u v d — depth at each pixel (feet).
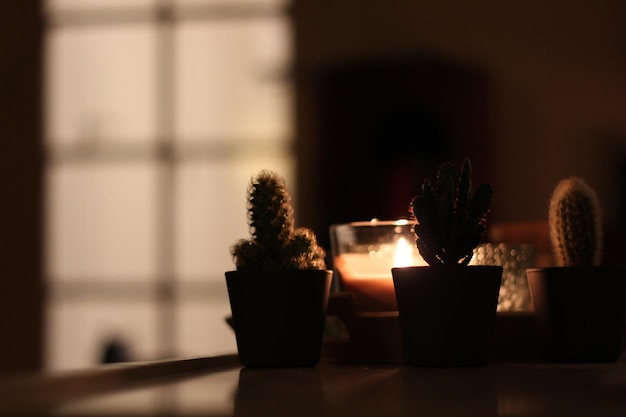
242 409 1.33
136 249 13.44
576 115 12.65
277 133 13.14
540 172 12.62
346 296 2.65
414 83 12.24
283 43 13.28
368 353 2.65
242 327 2.40
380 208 12.01
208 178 13.39
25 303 13.47
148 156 13.56
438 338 2.27
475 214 2.28
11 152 13.78
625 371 2.09
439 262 2.32
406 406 1.36
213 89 13.51
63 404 1.39
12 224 13.65
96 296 13.38
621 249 11.51
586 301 2.43
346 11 13.03
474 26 12.84
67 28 13.92
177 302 13.20
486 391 1.58
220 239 13.29
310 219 12.67
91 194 13.61
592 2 12.73
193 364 2.26
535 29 12.80
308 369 2.32
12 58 13.92
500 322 2.67
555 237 2.54
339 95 12.39
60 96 13.85
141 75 13.70
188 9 13.62
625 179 12.44
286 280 2.38
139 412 1.29
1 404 1.38
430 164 12.09
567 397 1.45
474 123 12.24
